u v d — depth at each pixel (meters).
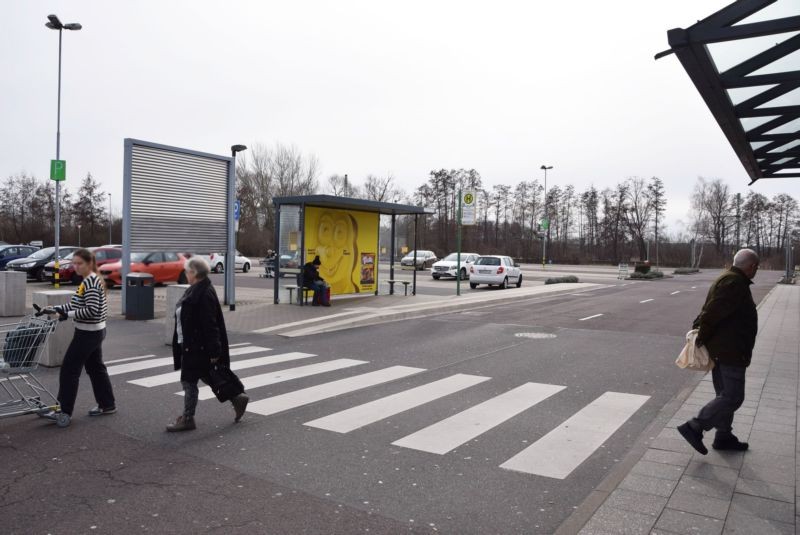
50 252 25.33
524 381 7.94
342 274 18.72
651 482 4.36
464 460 4.90
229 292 15.98
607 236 84.38
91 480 4.39
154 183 14.34
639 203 81.25
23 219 64.62
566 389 7.49
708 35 5.66
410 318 15.20
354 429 5.72
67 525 3.66
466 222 21.33
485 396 7.08
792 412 6.28
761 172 13.04
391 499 4.11
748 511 3.87
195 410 6.28
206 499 4.07
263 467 4.70
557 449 5.20
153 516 3.80
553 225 86.12
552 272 50.84
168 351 9.88
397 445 5.26
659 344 11.32
